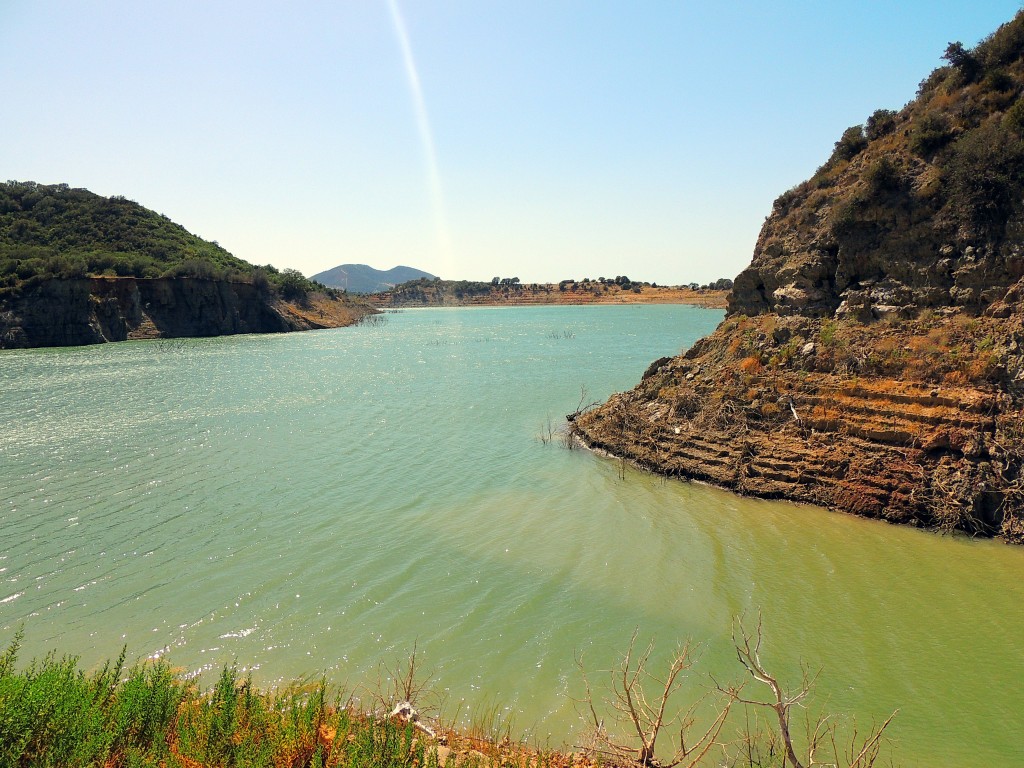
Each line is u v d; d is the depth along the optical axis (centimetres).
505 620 1152
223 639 1093
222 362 5616
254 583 1299
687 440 2045
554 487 1909
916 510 1510
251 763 580
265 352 6606
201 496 1847
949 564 1304
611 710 892
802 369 2017
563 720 874
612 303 19912
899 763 771
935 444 1576
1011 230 1797
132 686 698
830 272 2256
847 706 881
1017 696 895
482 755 757
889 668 967
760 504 1694
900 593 1194
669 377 2477
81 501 1800
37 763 554
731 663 998
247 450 2391
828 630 1080
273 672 995
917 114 2394
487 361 5384
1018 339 1630
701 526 1559
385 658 1034
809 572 1293
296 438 2588
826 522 1548
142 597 1241
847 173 2489
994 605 1138
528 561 1398
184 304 9175
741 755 786
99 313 7962
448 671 995
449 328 10638
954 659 984
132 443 2506
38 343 7231
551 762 763
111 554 1443
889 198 2128
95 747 577
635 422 2295
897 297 1998
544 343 7075
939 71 2472
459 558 1417
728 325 2559
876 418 1714
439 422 2878
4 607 1203
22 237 9850
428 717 877
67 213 10894
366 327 11594
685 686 944
